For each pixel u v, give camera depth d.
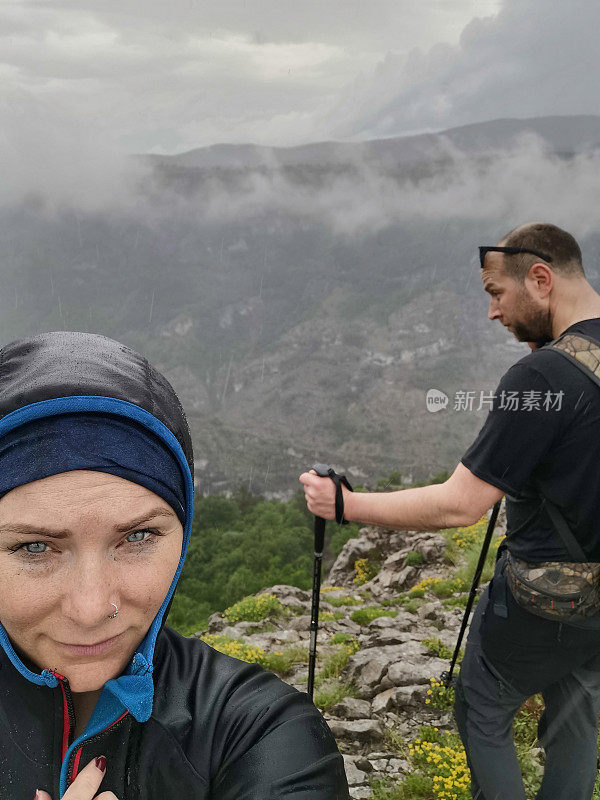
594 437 1.50
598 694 1.64
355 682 3.81
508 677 1.75
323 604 8.16
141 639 0.44
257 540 49.62
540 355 1.57
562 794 1.70
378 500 1.82
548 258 1.65
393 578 9.32
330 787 0.51
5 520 0.37
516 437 1.55
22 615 0.38
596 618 1.58
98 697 0.53
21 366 0.44
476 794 1.89
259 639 5.65
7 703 0.52
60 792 0.50
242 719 0.55
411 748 2.78
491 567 3.47
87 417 0.39
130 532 0.39
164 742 0.53
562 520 1.56
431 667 3.69
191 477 0.48
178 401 0.52
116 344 0.51
